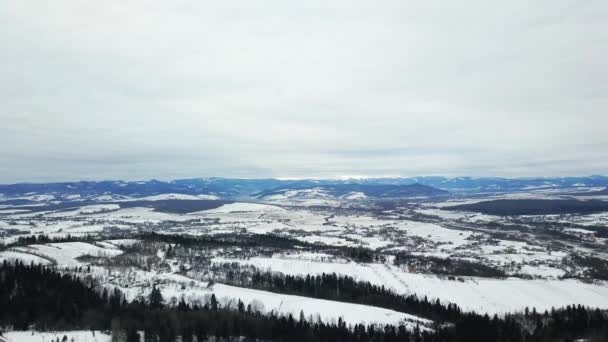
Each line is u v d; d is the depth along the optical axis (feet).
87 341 610.65
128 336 613.93
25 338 611.47
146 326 643.86
